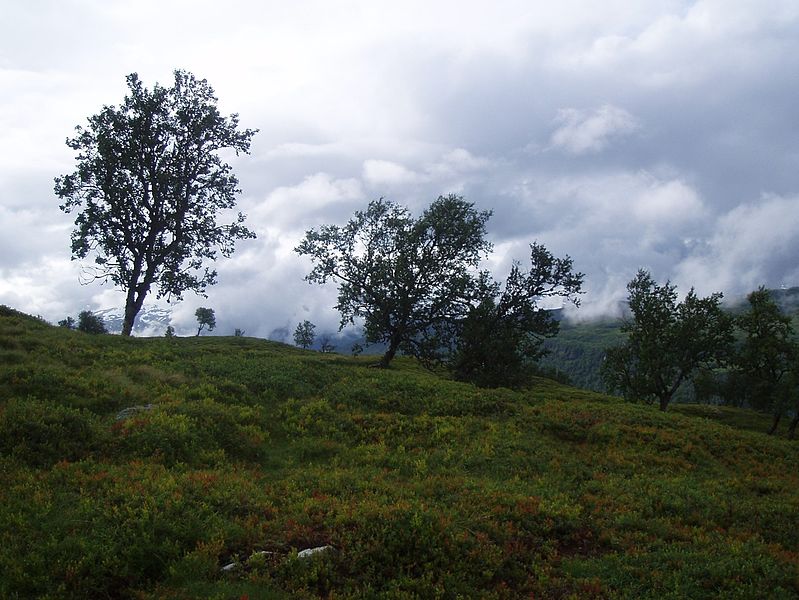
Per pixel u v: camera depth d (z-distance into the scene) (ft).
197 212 156.15
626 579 36.40
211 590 29.07
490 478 56.75
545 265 162.81
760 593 34.12
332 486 47.47
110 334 132.16
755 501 56.80
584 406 96.53
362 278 158.30
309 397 84.07
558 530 43.78
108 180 142.20
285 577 31.55
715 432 87.15
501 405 89.30
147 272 150.51
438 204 157.99
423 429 74.08
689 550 41.37
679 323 222.07
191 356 104.37
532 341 167.84
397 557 34.55
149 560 31.37
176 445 53.21
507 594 33.19
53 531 32.89
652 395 240.32
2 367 66.85
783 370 226.58
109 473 43.16
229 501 40.01
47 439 47.52
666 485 58.34
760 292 231.09
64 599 27.40
